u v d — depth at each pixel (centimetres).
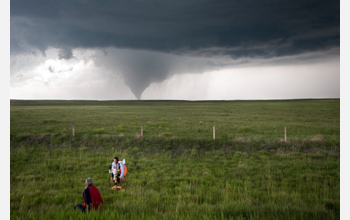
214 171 1844
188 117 5625
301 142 2759
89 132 3200
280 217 855
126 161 2097
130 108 8756
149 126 3906
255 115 6169
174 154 2392
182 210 958
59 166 1941
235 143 2741
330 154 2345
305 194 1327
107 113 6247
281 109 8225
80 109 7631
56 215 838
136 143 2716
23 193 1288
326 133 3553
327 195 1291
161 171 1823
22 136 2831
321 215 910
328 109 8062
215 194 1312
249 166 1977
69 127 3616
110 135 2936
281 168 1945
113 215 790
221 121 4859
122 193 1299
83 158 2167
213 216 853
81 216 794
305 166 1975
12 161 2072
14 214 888
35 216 872
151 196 1248
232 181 1589
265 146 2662
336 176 1728
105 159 2144
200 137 2962
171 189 1413
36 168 1886
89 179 985
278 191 1399
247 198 1188
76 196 1251
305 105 9856
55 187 1452
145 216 824
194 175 1734
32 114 5553
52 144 2695
